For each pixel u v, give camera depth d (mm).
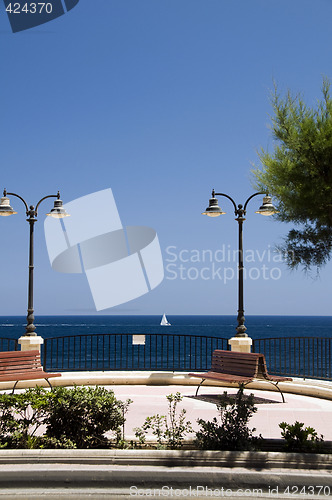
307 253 7258
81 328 120875
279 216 7438
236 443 5887
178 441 6020
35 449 5520
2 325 156500
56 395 6227
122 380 12203
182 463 5430
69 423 6102
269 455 5449
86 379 12023
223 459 5438
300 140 6672
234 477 5230
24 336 11977
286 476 5199
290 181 6797
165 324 149750
